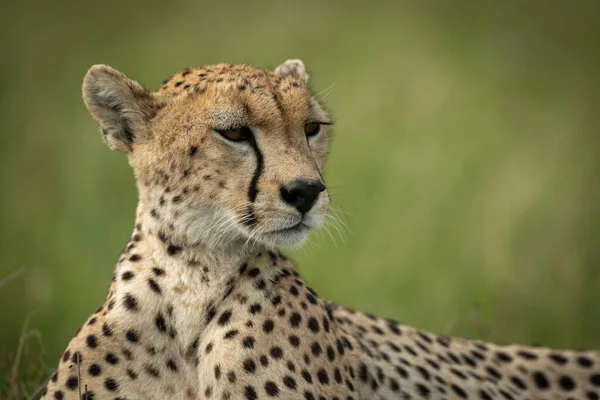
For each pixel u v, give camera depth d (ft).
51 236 46.03
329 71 58.49
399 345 26.03
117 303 22.29
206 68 24.09
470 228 43.83
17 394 26.30
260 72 23.62
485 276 40.60
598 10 67.21
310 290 23.44
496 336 35.29
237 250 22.54
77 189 48.49
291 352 21.88
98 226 46.16
